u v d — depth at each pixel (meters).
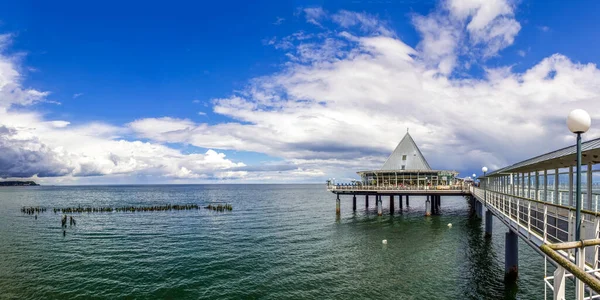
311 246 34.91
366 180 71.50
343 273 26.08
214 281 24.67
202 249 34.28
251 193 174.50
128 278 25.55
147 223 53.31
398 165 71.00
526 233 15.94
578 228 7.84
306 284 23.86
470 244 35.31
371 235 40.47
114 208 74.88
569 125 8.10
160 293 22.64
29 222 55.12
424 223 49.62
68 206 87.69
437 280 24.39
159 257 31.33
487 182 55.22
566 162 16.77
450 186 57.94
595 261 9.96
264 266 28.05
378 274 25.78
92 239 40.25
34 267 28.47
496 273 25.73
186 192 189.62
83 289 23.44
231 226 49.06
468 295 21.66
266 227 47.50
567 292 20.94
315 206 82.06
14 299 21.88
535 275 24.92
